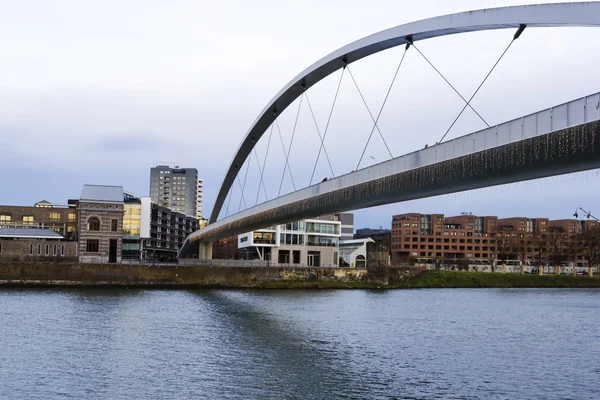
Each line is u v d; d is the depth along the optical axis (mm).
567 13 26281
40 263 93875
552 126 26766
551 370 34750
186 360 35688
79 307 63000
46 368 32719
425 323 57312
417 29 41250
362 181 44188
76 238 121125
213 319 56500
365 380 31250
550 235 194875
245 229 99812
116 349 38750
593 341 46906
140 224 151375
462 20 35469
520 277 144875
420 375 32719
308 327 51969
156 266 101188
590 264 163125
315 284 113250
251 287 107625
